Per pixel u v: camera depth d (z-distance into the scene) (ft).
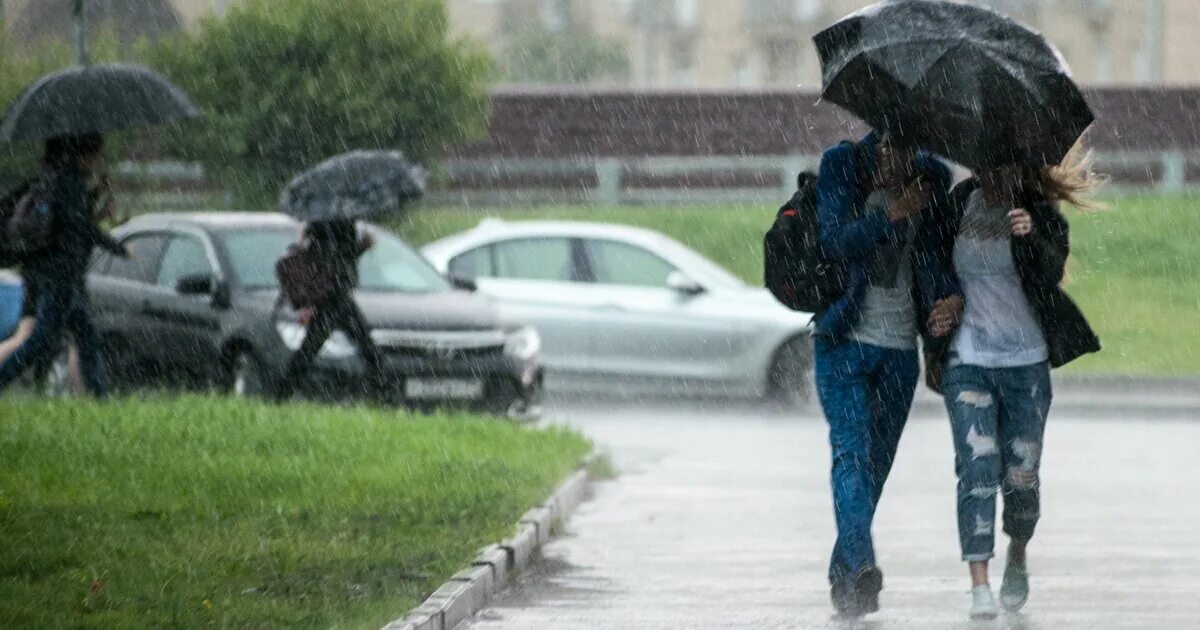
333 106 232.94
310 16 233.96
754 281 233.35
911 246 64.18
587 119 277.03
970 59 61.16
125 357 132.77
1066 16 646.33
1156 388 166.20
